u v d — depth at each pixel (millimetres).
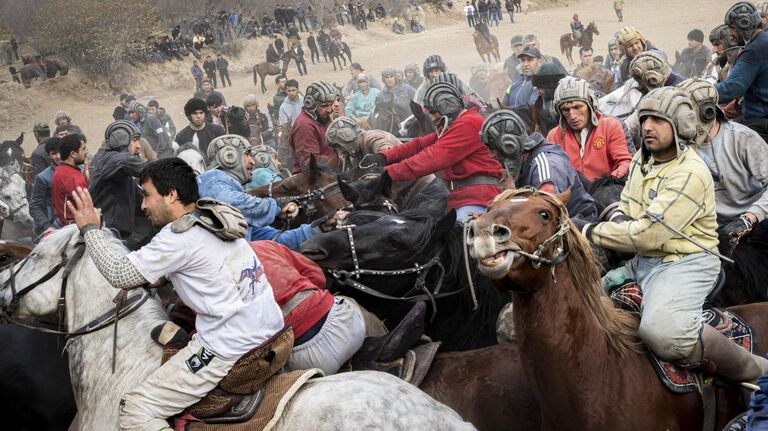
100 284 4352
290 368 4137
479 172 5832
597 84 13047
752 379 4090
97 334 4270
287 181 6082
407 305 4867
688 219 3916
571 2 59250
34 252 4648
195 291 3756
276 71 36438
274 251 4305
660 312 3889
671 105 3938
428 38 47156
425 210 5199
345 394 3572
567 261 3807
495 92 16156
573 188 5219
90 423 4062
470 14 50594
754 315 4371
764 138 6676
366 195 5340
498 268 3502
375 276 4734
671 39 38875
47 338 5008
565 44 35156
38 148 12047
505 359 4352
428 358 4312
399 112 13766
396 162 6508
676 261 4004
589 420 3814
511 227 3564
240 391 3748
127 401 3756
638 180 4152
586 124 5988
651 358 3961
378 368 4277
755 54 6832
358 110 15633
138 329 4191
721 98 6945
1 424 5035
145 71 38656
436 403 3711
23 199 11570
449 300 4895
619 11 47625
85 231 3879
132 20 38562
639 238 3945
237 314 3754
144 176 3830
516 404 4203
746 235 5395
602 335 3891
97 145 30219
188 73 40062
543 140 5316
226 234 3768
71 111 33906
